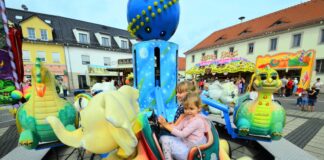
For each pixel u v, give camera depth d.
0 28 2.39
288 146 2.33
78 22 18.12
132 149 1.05
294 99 8.53
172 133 1.50
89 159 2.26
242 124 2.17
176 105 2.86
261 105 2.15
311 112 5.40
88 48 16.36
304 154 2.12
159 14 2.58
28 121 1.81
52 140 1.95
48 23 15.65
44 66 1.86
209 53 19.41
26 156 2.15
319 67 11.45
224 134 3.15
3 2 2.22
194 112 1.55
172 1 2.62
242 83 10.66
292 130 3.47
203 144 1.39
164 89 2.73
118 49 18.47
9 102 2.62
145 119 1.27
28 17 13.73
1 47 2.47
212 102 2.49
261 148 2.41
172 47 2.76
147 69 2.67
